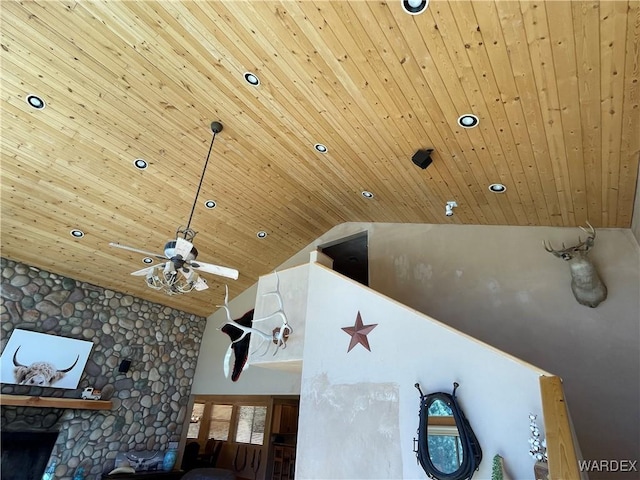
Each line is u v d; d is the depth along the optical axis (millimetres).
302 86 3377
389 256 5898
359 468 2875
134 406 6602
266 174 5199
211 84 3676
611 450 3523
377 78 2973
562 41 2240
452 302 4980
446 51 2535
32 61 3516
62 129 4180
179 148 4625
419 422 2682
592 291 3963
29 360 5422
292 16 2637
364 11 2408
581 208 3965
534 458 2195
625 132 2801
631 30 2072
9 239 5223
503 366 2521
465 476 2330
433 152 3738
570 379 3916
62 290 5996
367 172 4660
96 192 4996
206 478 5391
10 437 5258
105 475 5902
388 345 3148
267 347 4359
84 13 3104
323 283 3959
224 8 2773
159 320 7301
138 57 3475
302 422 3371
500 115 2984
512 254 4781
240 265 7109
